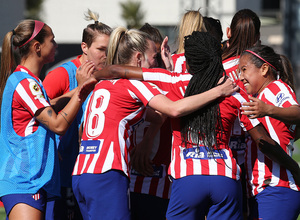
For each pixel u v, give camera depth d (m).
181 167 11.42
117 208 11.45
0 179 12.40
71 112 12.33
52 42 13.23
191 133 11.34
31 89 12.36
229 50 14.28
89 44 14.49
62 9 99.69
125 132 11.80
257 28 14.34
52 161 12.62
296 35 108.12
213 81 11.38
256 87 13.07
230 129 11.55
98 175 11.47
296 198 12.71
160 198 13.91
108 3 98.06
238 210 11.39
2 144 12.66
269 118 12.82
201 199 11.22
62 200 14.48
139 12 95.00
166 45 13.40
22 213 12.08
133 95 11.66
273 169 12.73
